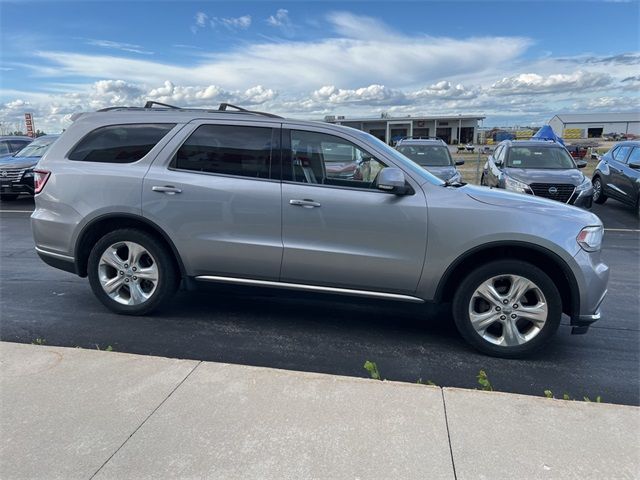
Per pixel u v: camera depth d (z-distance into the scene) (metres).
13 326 4.52
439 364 3.96
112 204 4.45
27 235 9.22
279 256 4.25
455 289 4.20
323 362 3.94
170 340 4.27
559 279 4.08
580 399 3.47
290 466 2.54
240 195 4.26
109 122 4.61
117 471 2.49
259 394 3.19
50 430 2.80
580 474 2.53
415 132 81.25
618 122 78.12
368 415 2.99
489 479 2.48
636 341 4.53
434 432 2.84
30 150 13.90
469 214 3.96
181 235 4.39
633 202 11.80
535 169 11.18
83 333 4.37
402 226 4.04
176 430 2.81
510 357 4.07
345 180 4.22
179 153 4.44
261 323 4.72
